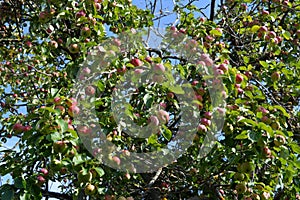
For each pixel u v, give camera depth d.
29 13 4.09
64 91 3.26
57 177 3.30
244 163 2.42
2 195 2.12
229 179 3.15
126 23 3.67
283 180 2.97
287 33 3.62
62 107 2.35
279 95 3.79
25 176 2.31
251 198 2.64
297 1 4.45
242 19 4.49
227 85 2.70
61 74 3.76
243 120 2.37
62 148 2.19
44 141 2.24
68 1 3.11
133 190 3.08
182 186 3.47
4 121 4.34
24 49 4.45
